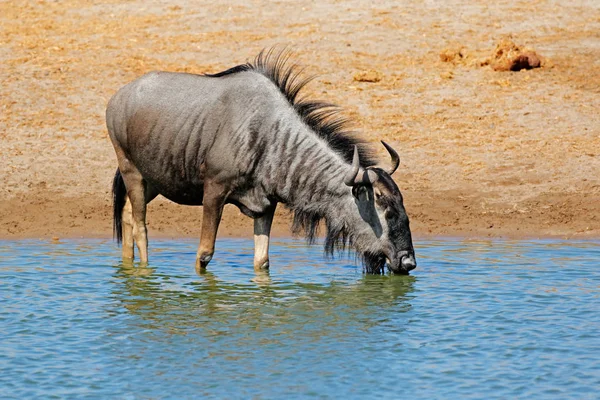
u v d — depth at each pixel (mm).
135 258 39219
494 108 59281
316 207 34781
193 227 45688
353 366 25766
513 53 64625
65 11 75250
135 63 65000
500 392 24016
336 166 34469
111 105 37094
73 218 46062
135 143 36250
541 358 26438
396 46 68500
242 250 41344
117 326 29156
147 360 26141
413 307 31453
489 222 46062
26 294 32781
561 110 58812
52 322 29516
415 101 60156
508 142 55000
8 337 28000
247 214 35938
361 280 35312
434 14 74188
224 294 33094
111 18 73875
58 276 35500
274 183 34812
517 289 33750
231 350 26984
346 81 62656
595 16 73750
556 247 41719
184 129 35188
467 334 28516
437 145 54688
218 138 34719
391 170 35250
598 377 25031
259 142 34531
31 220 45625
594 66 64938
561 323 29594
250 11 75125
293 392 23938
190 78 35844
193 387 24234
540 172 51375
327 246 35406
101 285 34188
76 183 50219
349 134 35750
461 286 34250
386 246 34625
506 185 50125
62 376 24969
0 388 24141
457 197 48938
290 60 65500
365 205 34531
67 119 57688
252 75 35156
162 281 34938
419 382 24625
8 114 57750
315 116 35031
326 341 27828
